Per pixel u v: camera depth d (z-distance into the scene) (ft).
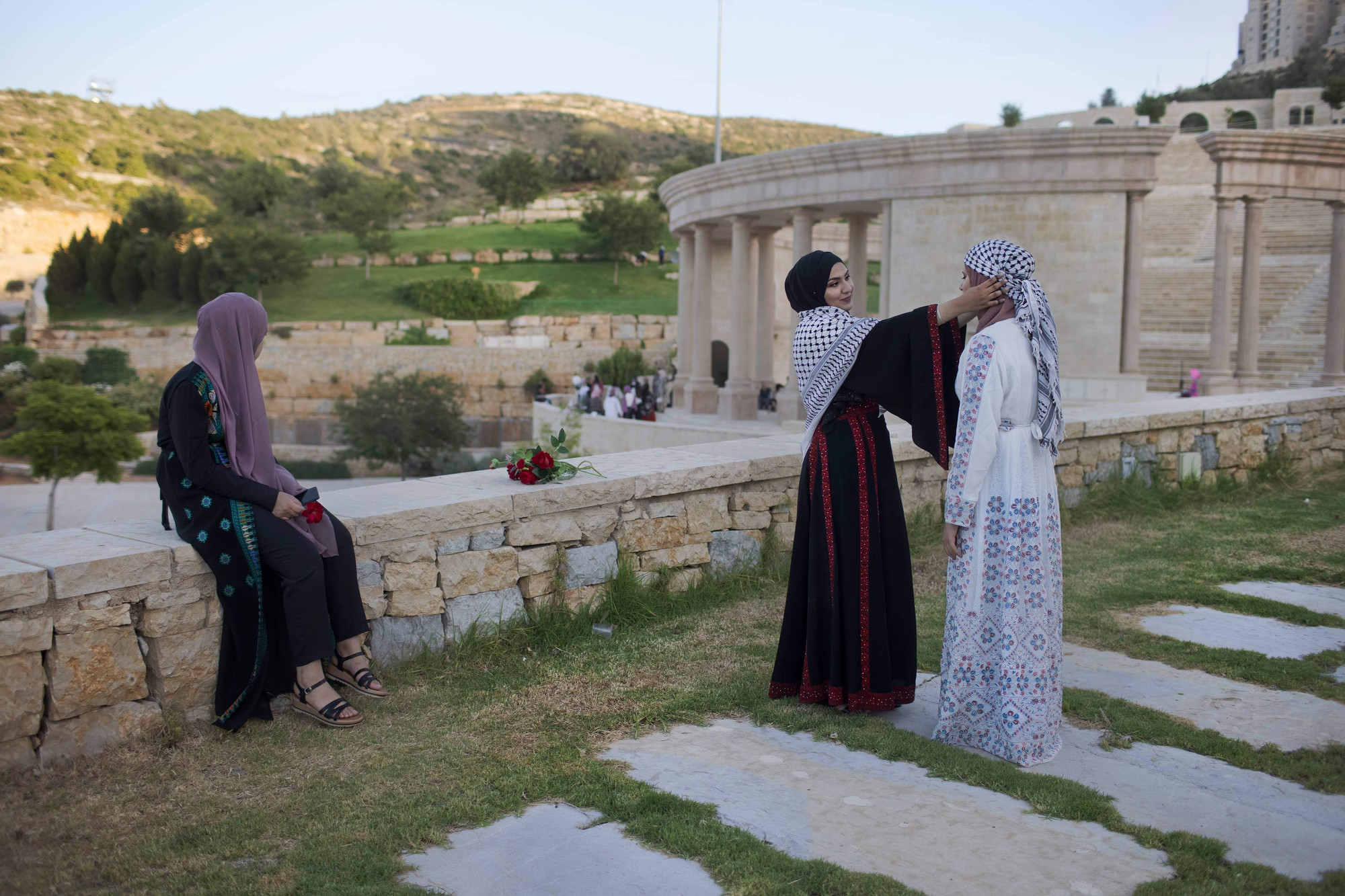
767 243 96.12
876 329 12.78
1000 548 12.06
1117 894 8.79
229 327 12.60
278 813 10.53
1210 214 131.75
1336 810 10.66
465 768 11.71
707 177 85.30
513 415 143.43
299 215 237.66
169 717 12.31
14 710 11.00
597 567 17.62
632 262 198.29
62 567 11.19
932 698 14.42
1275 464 32.89
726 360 113.60
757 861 9.27
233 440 12.67
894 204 72.28
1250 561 22.48
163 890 9.00
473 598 15.81
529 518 16.52
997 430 11.93
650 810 10.46
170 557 12.23
